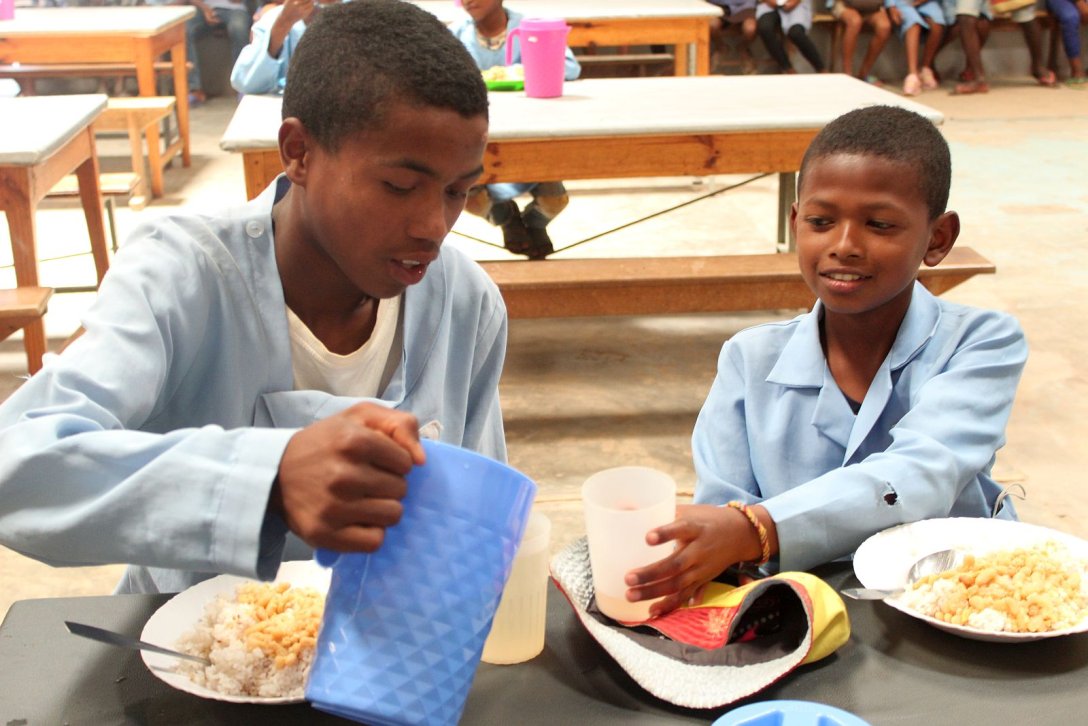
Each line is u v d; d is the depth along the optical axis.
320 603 0.89
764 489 1.34
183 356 1.07
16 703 0.82
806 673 0.85
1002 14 7.43
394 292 0.97
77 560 0.83
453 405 1.26
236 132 2.58
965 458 1.19
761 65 7.72
